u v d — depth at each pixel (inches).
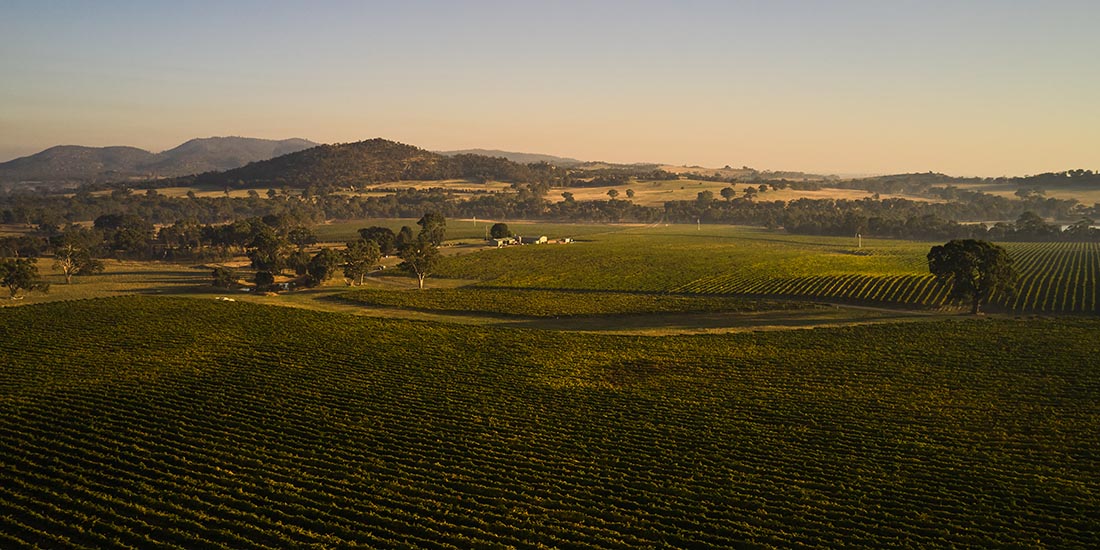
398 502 1576.0
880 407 2298.2
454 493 1647.4
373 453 1897.1
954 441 1987.0
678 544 1417.3
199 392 2418.8
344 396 2415.1
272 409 2251.5
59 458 1812.3
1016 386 2476.6
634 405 2342.5
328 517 1507.1
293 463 1812.3
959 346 3036.4
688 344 3233.3
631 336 3440.0
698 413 2261.3
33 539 1397.6
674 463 1844.2
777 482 1726.1
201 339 3240.7
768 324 3752.5
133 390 2433.6
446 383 2588.6
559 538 1416.1
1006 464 1819.6
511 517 1502.2
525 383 2598.4
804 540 1422.2
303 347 3125.0
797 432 2081.7
